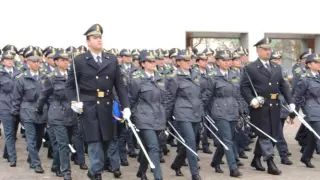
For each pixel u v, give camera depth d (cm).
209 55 937
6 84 792
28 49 892
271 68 729
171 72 710
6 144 799
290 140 1080
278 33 1653
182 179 707
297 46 1755
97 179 576
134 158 868
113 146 705
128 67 949
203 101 721
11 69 828
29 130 734
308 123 779
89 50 576
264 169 760
